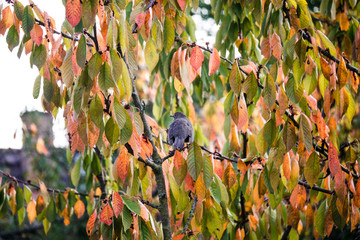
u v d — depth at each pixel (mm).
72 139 3865
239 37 6219
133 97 4359
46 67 3910
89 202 6320
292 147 4195
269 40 4445
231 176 4453
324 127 4297
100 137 3602
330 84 4074
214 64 4078
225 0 5961
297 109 4152
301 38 3969
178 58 4191
